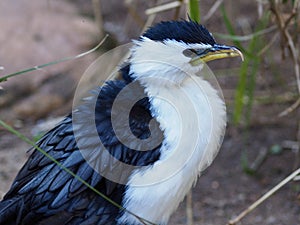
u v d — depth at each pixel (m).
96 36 14.07
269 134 12.23
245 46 13.63
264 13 11.85
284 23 10.42
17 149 12.12
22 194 7.83
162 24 8.46
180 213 10.83
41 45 13.75
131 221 8.01
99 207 7.82
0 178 11.28
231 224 9.16
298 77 10.44
